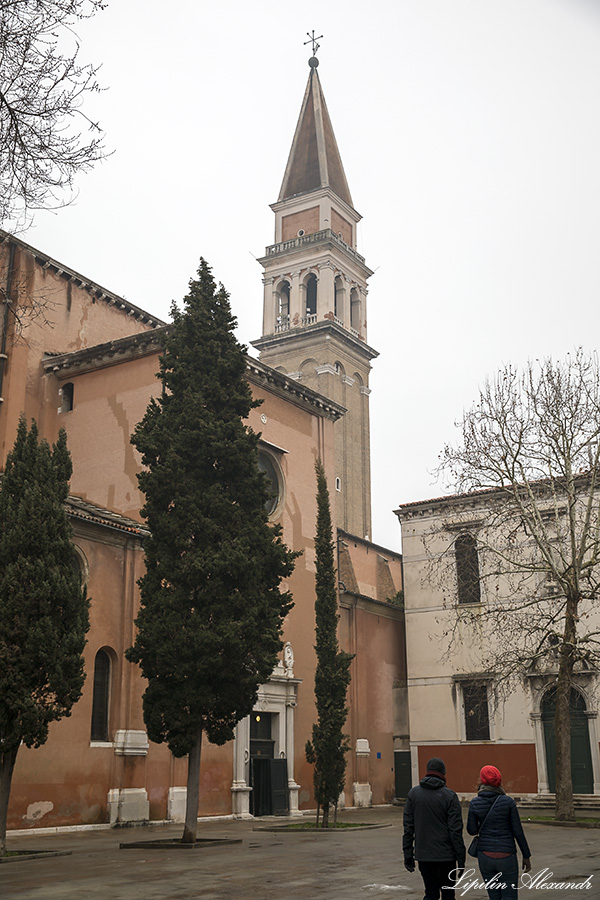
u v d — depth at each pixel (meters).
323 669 25.95
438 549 40.78
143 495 30.14
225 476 22.25
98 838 22.12
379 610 42.12
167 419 22.33
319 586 26.55
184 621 20.72
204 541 21.42
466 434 31.34
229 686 20.58
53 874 14.80
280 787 31.75
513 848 9.16
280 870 15.16
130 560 27.95
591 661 28.95
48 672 18.12
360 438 69.12
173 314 23.73
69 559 19.50
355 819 30.42
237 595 20.94
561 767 27.30
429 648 39.97
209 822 28.02
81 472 32.00
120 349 31.94
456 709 38.62
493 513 36.62
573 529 29.19
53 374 33.78
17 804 23.00
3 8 10.84
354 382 69.50
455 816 9.34
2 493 19.25
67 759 24.58
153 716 20.39
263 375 34.75
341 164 75.81
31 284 33.69
